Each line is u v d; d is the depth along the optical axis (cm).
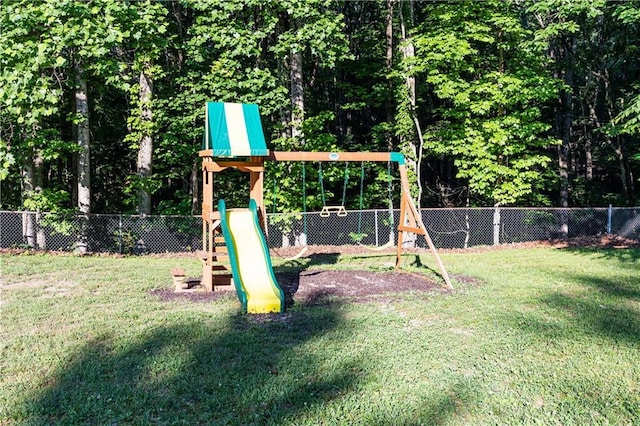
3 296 809
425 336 613
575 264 1221
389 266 1170
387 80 1877
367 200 1798
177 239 1509
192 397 443
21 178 1441
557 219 1730
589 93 2270
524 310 750
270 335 614
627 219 1688
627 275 1060
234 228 890
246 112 934
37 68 1132
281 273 1071
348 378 485
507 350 568
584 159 2598
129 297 816
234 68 1435
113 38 1144
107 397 438
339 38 1424
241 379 478
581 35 2002
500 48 1611
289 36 1403
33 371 494
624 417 416
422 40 1518
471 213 1788
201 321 675
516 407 431
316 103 2050
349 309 750
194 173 1688
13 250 1324
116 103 1962
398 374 496
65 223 1355
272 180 1532
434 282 968
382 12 1977
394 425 399
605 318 708
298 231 1589
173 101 1502
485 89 1554
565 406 434
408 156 1627
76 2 1147
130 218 1456
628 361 541
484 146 1584
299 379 481
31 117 1170
